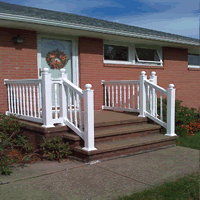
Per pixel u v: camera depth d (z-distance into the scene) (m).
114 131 5.14
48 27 6.02
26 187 3.23
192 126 7.30
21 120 5.59
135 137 5.43
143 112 6.19
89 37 7.41
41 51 6.68
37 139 4.93
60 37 6.93
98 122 5.27
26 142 5.16
